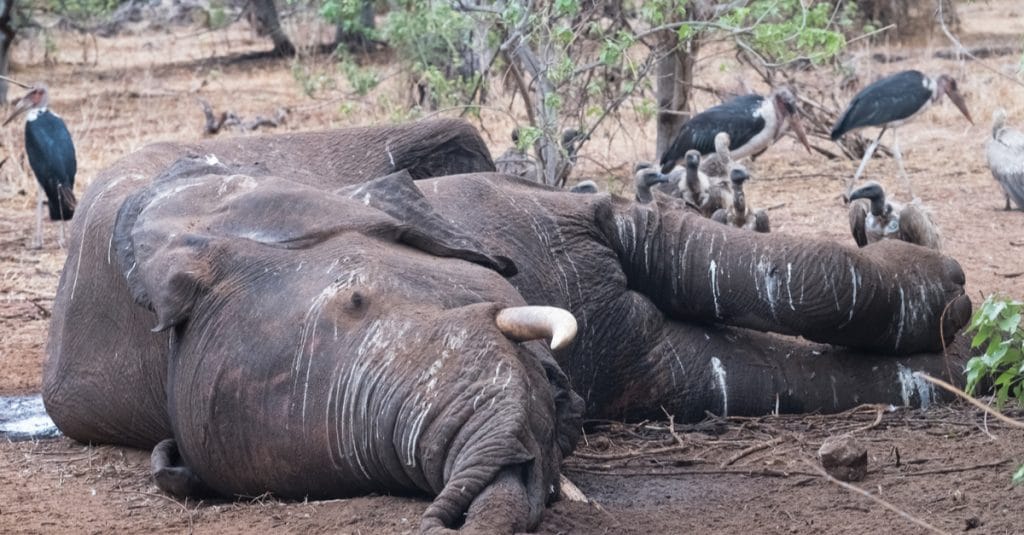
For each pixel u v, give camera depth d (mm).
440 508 7938
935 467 10438
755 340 12594
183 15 67562
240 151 12977
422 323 8805
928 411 12180
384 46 47344
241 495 9648
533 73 19766
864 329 12047
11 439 12422
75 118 37719
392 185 10234
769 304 11977
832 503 9641
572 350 11773
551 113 19188
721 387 12195
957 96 25438
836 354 12500
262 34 55719
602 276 11953
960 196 24094
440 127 13703
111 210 11570
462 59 26781
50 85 46312
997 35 46531
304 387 9023
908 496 9734
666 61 23422
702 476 10492
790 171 27281
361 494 9203
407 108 28516
